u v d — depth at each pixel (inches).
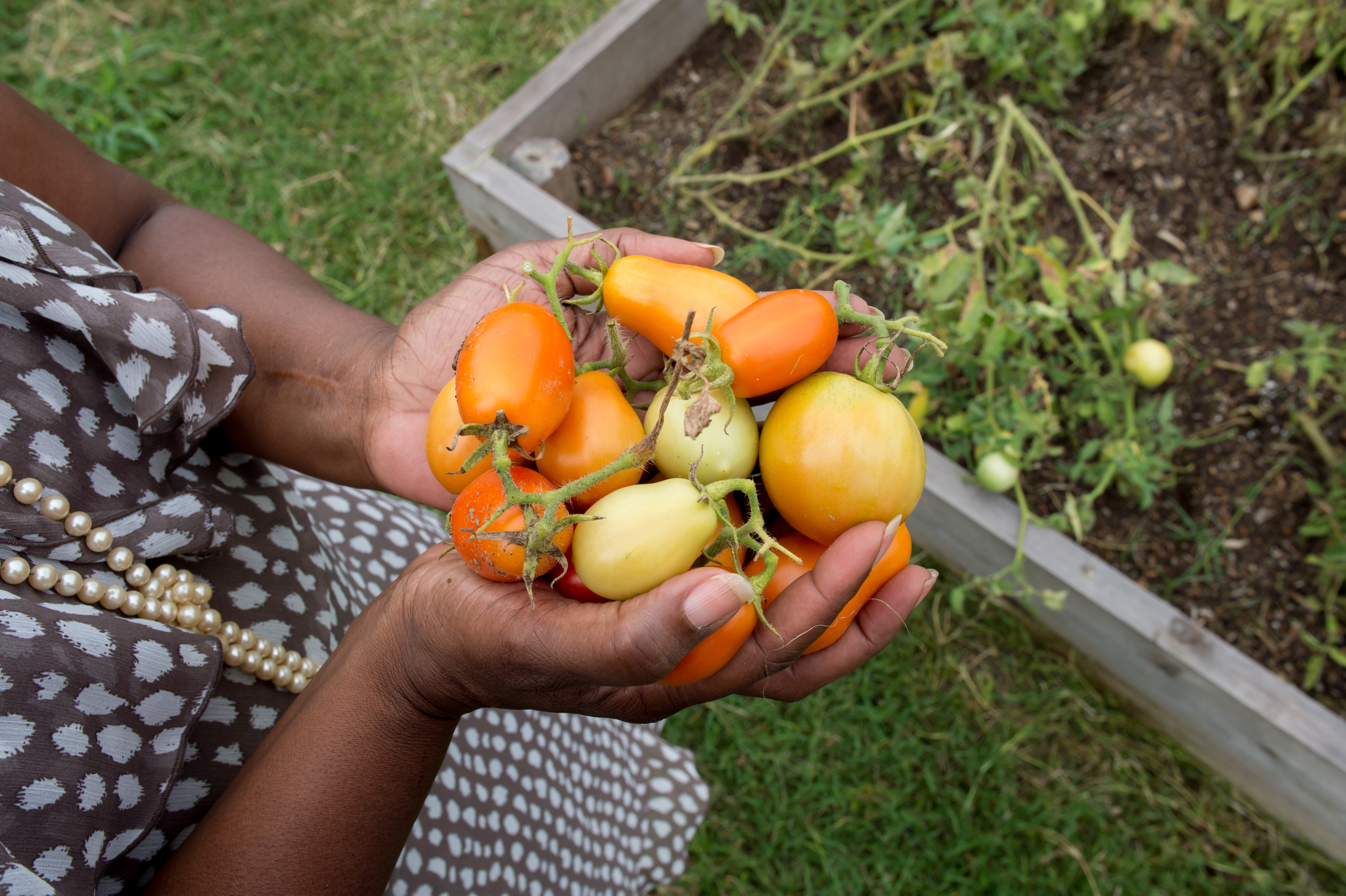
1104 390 76.0
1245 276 82.4
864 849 74.8
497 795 42.9
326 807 28.4
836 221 83.3
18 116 36.1
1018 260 76.7
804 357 31.6
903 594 32.4
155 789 27.5
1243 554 75.7
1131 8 81.7
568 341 31.2
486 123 85.1
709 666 30.2
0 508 25.8
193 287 41.2
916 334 32.9
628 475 31.3
